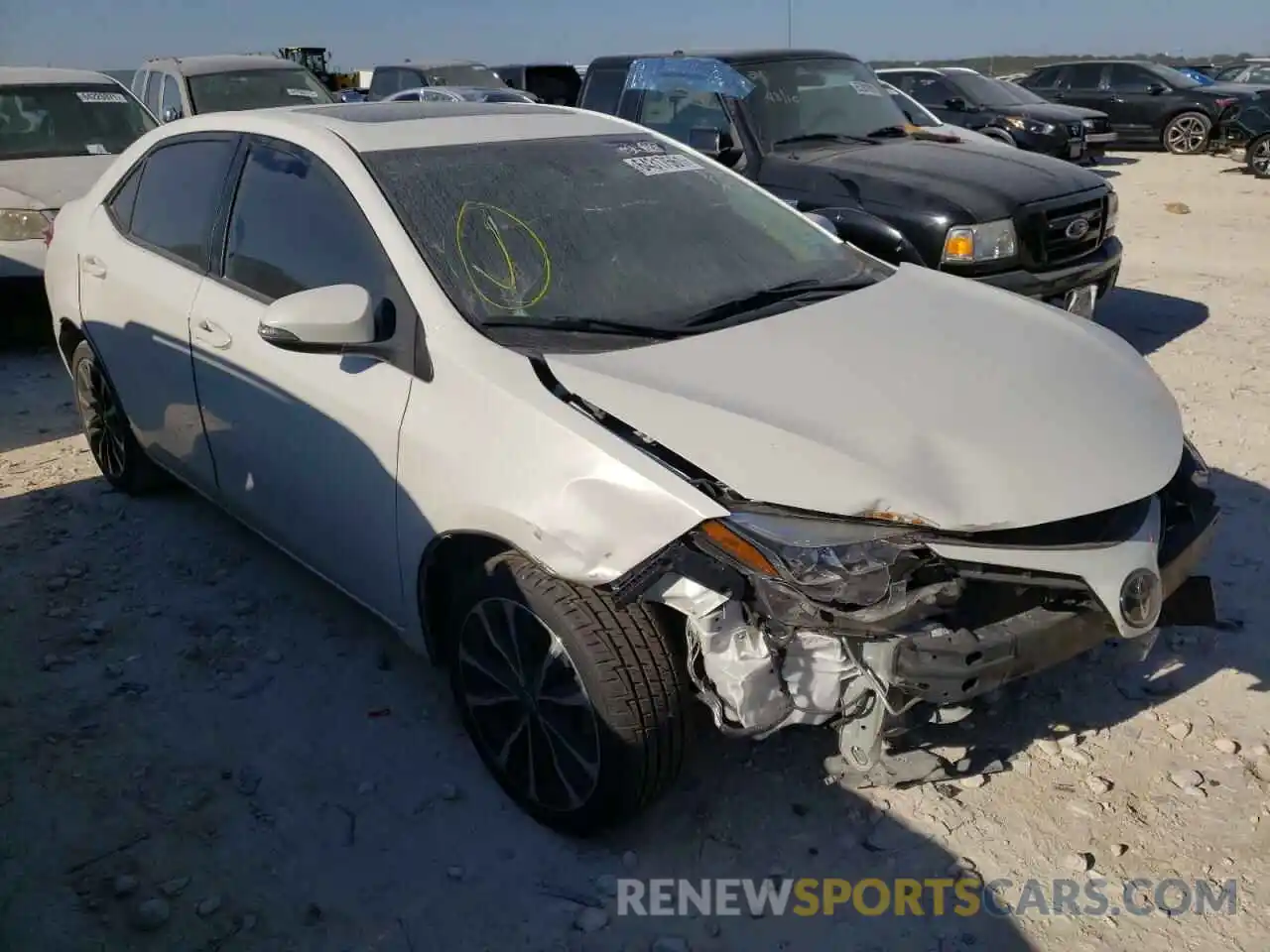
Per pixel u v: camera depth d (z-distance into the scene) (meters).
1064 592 2.61
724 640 2.56
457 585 3.03
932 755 2.99
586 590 2.67
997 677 2.50
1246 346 7.05
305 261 3.42
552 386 2.77
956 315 3.36
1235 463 5.12
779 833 2.89
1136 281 9.06
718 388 2.75
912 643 2.44
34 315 7.34
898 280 3.64
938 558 2.46
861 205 6.37
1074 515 2.57
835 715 2.67
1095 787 3.03
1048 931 2.59
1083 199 6.36
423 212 3.23
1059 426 2.78
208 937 2.60
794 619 2.42
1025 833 2.88
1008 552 2.50
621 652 2.62
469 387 2.82
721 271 3.45
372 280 3.17
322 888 2.75
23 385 6.75
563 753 2.81
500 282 3.11
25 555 4.41
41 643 3.79
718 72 7.21
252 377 3.52
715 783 3.06
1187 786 3.03
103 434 4.90
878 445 2.59
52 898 2.71
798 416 2.65
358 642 3.79
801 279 3.55
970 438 2.66
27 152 8.05
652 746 2.66
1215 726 3.29
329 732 3.33
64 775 3.14
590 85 8.17
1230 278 9.07
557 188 3.51
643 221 3.53
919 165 6.54
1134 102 19.00
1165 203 13.17
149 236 4.24
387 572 3.17
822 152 6.95
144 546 4.48
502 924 2.64
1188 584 2.98
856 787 3.03
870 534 2.43
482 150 3.57
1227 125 15.75
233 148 3.87
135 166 4.47
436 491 2.88
